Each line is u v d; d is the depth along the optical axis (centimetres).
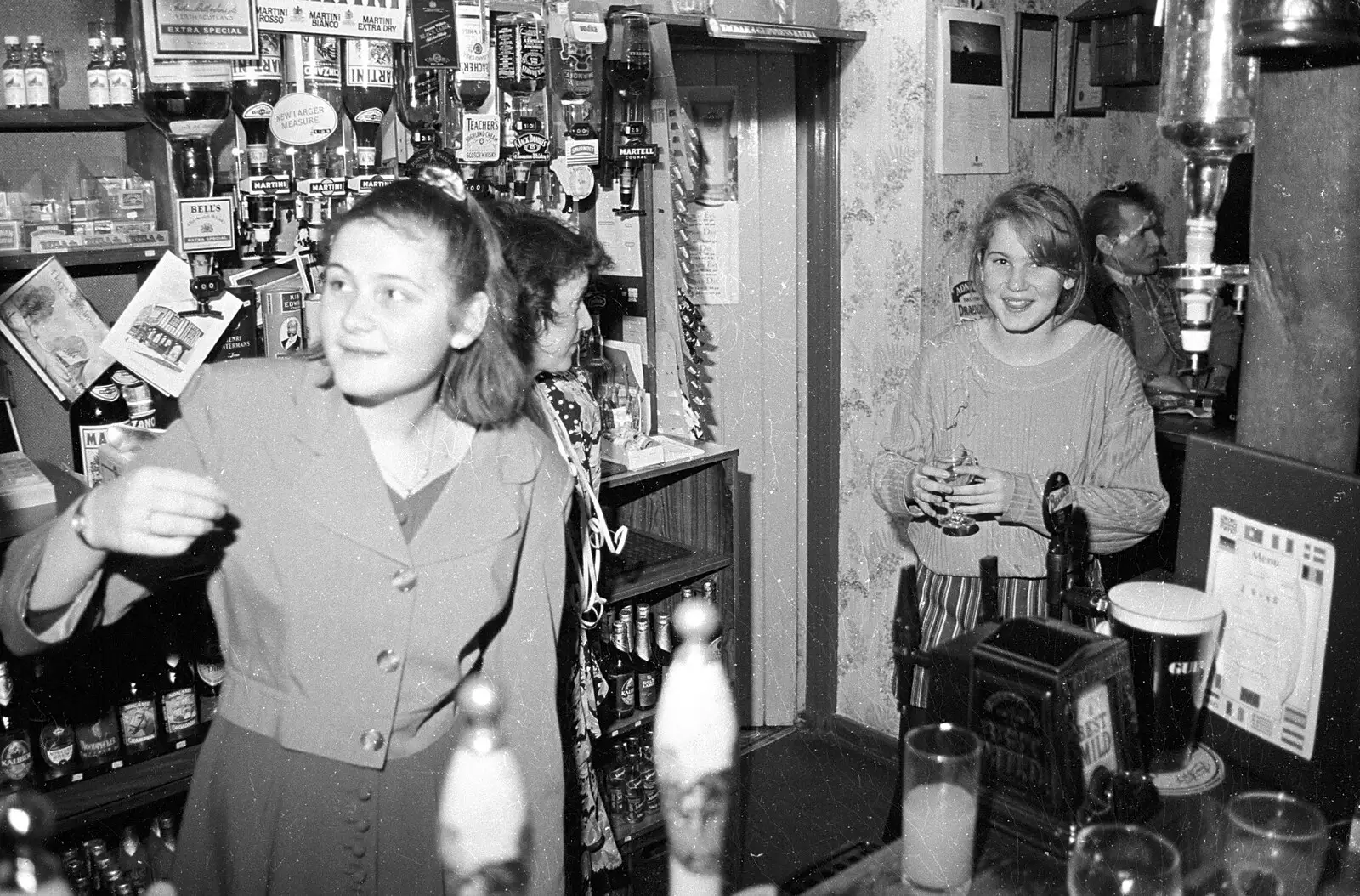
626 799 261
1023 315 220
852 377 328
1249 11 99
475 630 131
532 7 253
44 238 196
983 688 105
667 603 279
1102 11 327
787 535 346
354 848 128
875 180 312
